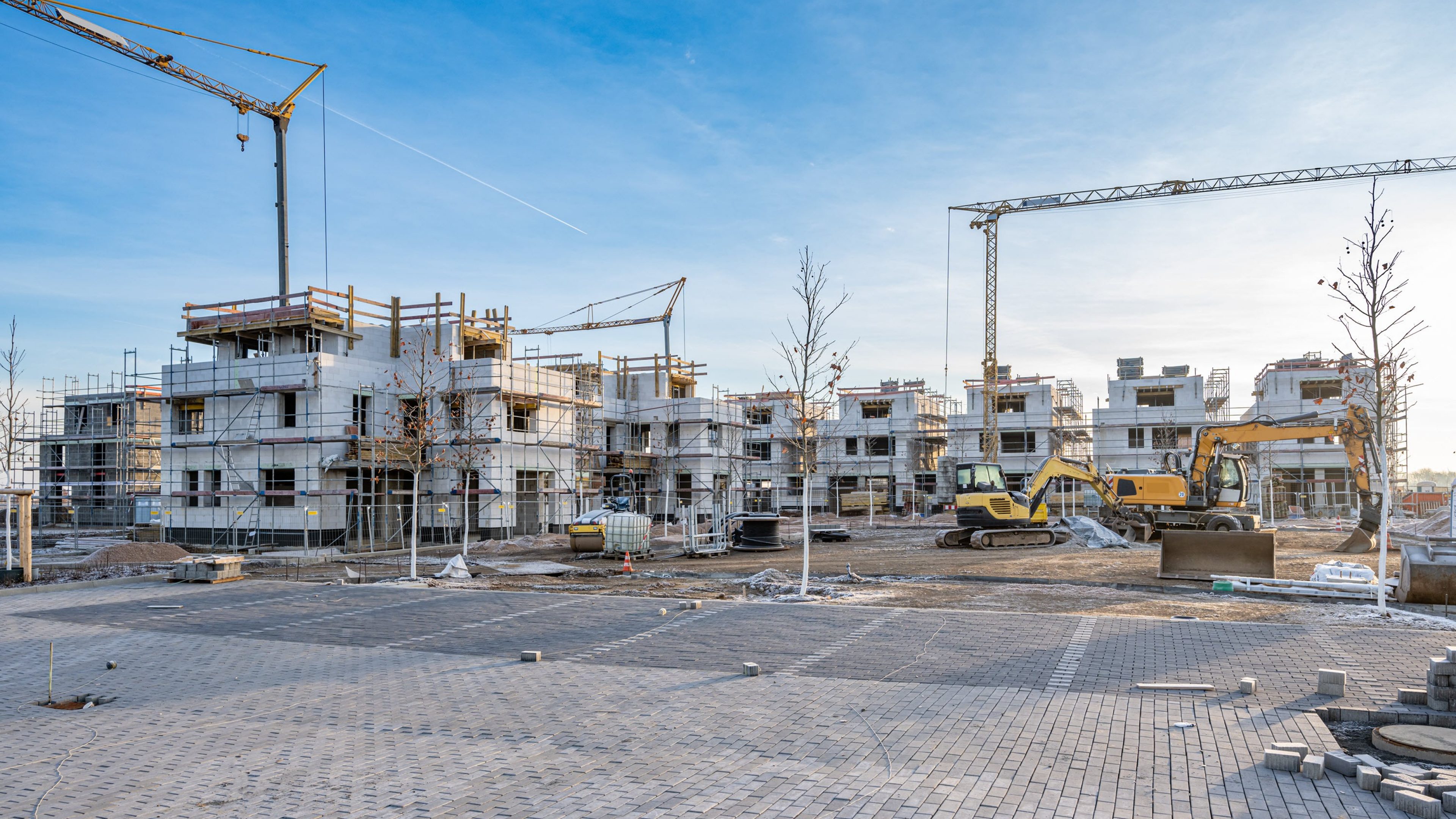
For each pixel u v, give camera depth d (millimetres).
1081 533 33656
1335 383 56938
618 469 52000
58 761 7473
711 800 6273
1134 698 8883
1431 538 28094
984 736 7676
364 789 6656
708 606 15289
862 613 14297
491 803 6320
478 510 37281
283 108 53938
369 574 24078
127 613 15859
